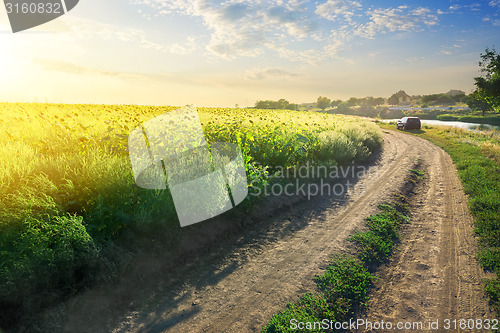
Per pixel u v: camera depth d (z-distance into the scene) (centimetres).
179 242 536
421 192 1010
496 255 555
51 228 399
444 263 548
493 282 475
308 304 416
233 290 452
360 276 489
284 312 395
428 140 2473
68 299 379
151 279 456
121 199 508
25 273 351
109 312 384
